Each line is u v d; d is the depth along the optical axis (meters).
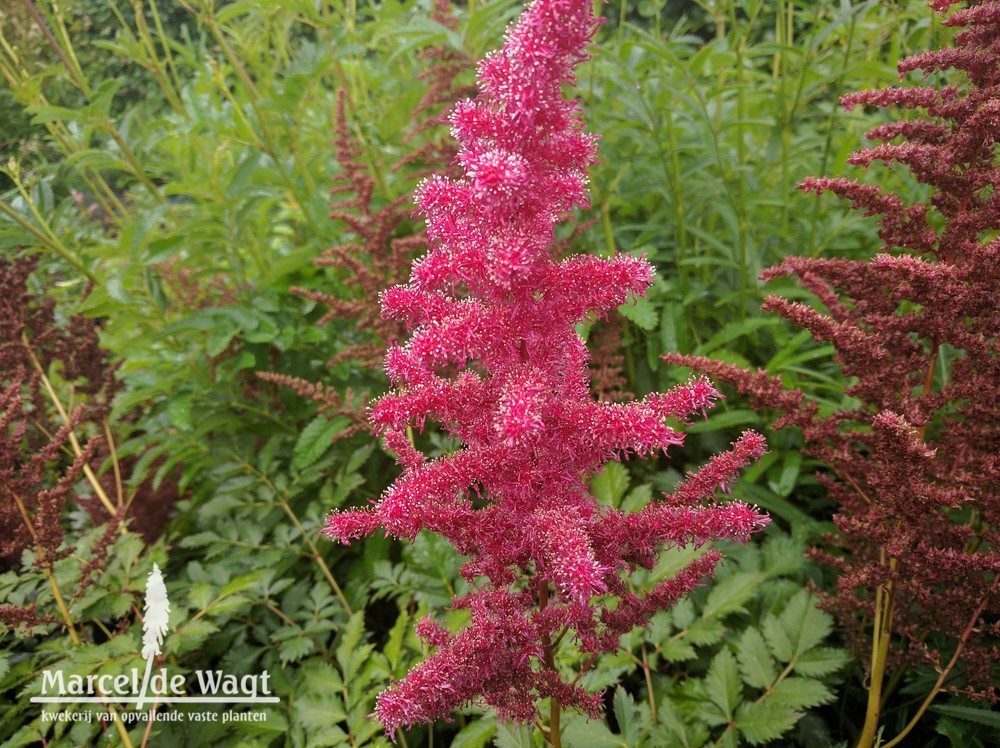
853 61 0.54
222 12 0.56
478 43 0.51
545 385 0.23
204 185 0.60
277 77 0.92
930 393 0.33
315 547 0.47
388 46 0.65
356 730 0.37
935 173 0.30
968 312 0.30
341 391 0.59
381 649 0.50
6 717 0.40
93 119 0.56
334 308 0.52
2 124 0.83
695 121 0.53
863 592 0.42
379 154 0.64
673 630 0.41
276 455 0.58
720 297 0.57
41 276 0.69
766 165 0.62
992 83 0.30
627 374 0.59
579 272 0.23
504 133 0.23
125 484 0.58
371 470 0.56
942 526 0.32
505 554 0.26
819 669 0.37
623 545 0.26
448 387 0.25
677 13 1.26
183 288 0.59
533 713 0.28
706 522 0.25
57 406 0.53
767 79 0.61
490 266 0.22
